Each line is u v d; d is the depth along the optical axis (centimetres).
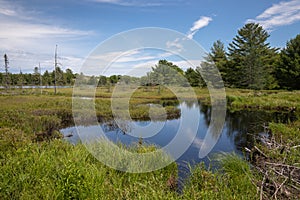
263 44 3525
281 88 3070
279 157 442
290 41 3219
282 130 748
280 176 352
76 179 319
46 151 505
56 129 972
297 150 459
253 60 2964
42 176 372
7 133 696
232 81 3169
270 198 307
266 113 1405
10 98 1994
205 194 322
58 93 2672
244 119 1212
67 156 454
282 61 3055
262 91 2638
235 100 1881
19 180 342
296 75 2772
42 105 1510
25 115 1095
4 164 405
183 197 334
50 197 313
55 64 2695
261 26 3428
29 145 528
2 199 310
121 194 337
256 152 578
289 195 308
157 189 353
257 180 376
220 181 386
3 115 1072
